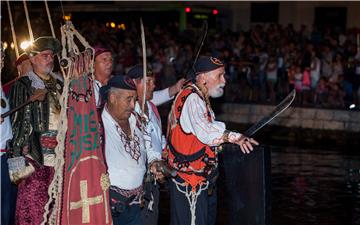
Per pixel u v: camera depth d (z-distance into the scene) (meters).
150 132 5.90
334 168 13.33
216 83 5.64
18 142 5.50
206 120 5.47
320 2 25.39
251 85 20.08
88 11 23.77
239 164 5.67
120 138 5.39
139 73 5.90
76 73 5.34
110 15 23.52
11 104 5.59
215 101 20.19
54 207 5.30
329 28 21.88
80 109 5.31
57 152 5.28
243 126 19.75
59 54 5.85
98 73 6.20
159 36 22.00
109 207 5.32
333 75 18.91
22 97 5.56
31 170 5.49
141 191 5.55
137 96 5.87
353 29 20.61
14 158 5.50
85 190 5.25
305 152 15.92
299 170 13.02
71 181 5.27
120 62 21.44
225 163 5.74
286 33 20.83
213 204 5.98
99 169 5.29
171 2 23.34
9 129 5.92
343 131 18.22
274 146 17.12
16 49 6.34
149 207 5.75
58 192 5.28
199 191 5.59
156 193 5.98
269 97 19.84
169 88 6.70
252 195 5.62
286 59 19.48
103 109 5.44
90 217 5.25
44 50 5.65
